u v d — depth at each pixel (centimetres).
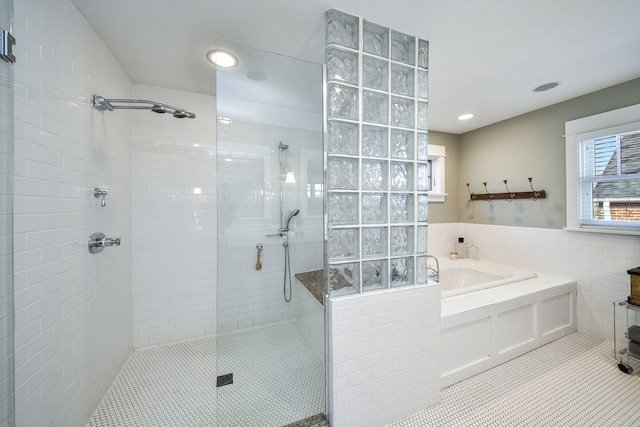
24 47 97
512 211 279
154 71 189
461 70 182
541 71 184
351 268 136
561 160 239
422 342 146
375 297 135
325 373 135
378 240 143
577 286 231
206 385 170
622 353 181
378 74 141
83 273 136
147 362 193
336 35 130
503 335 190
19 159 95
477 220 315
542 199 253
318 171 158
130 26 141
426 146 152
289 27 142
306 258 189
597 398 155
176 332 218
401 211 148
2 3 85
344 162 135
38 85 104
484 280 280
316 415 139
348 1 121
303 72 166
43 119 107
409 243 150
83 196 136
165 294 215
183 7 127
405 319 142
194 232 223
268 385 159
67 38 121
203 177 225
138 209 205
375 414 134
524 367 184
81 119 134
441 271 293
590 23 135
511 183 279
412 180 149
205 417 145
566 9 125
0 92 85
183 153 218
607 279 213
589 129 218
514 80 197
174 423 141
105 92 159
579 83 202
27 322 99
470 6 124
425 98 151
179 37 151
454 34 145
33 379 102
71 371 125
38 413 104
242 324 207
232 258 209
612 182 211
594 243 220
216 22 138
